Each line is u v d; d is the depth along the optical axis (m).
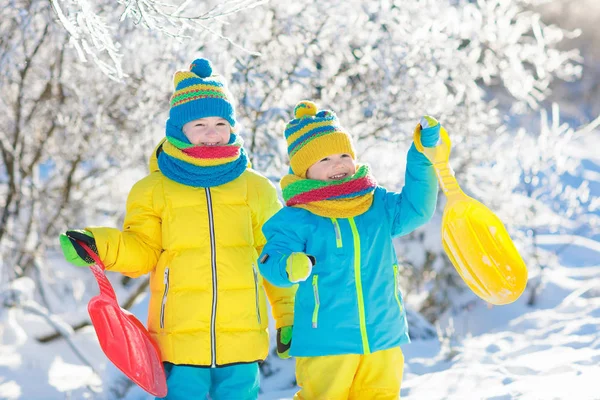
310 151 3.68
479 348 6.43
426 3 7.80
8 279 7.12
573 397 4.01
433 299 9.49
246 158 3.97
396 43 7.56
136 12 3.78
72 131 7.69
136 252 3.73
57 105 7.80
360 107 7.55
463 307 9.55
